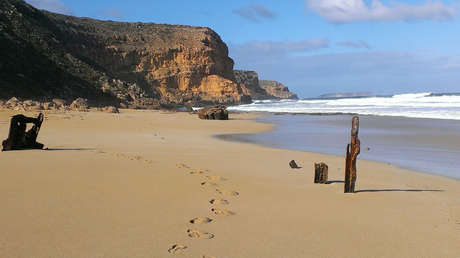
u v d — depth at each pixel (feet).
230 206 19.60
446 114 134.92
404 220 18.84
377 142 64.69
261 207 19.81
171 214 17.24
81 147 42.75
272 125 101.09
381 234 16.44
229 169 31.73
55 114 100.63
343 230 16.71
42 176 23.16
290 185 26.14
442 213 20.47
